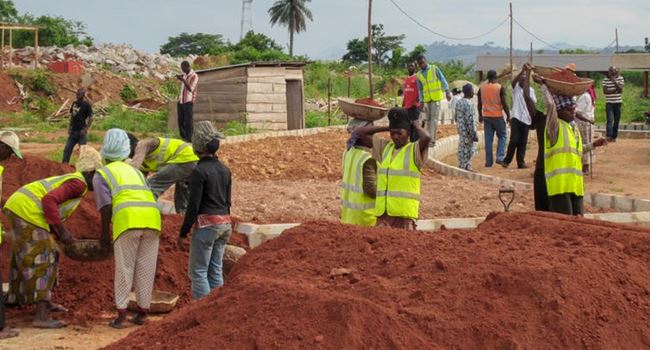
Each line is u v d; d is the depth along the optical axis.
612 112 22.88
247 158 18.66
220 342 5.44
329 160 18.84
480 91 18.41
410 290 5.84
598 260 6.22
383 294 5.80
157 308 9.38
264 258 6.92
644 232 6.95
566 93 10.19
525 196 14.27
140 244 8.87
